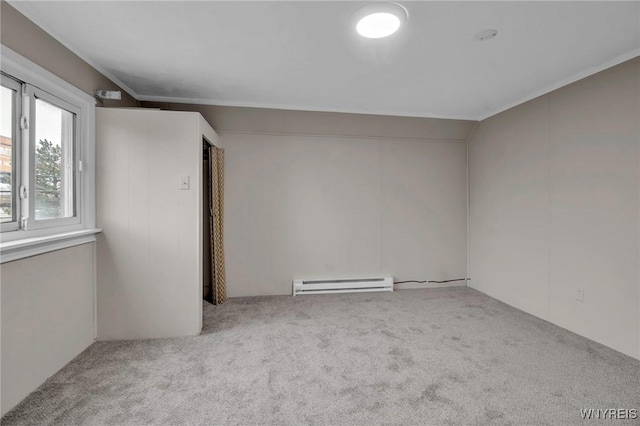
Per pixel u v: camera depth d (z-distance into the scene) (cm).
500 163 383
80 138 247
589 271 274
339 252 420
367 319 321
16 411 176
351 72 280
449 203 443
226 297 397
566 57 248
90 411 177
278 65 266
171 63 263
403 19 196
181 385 203
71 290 232
